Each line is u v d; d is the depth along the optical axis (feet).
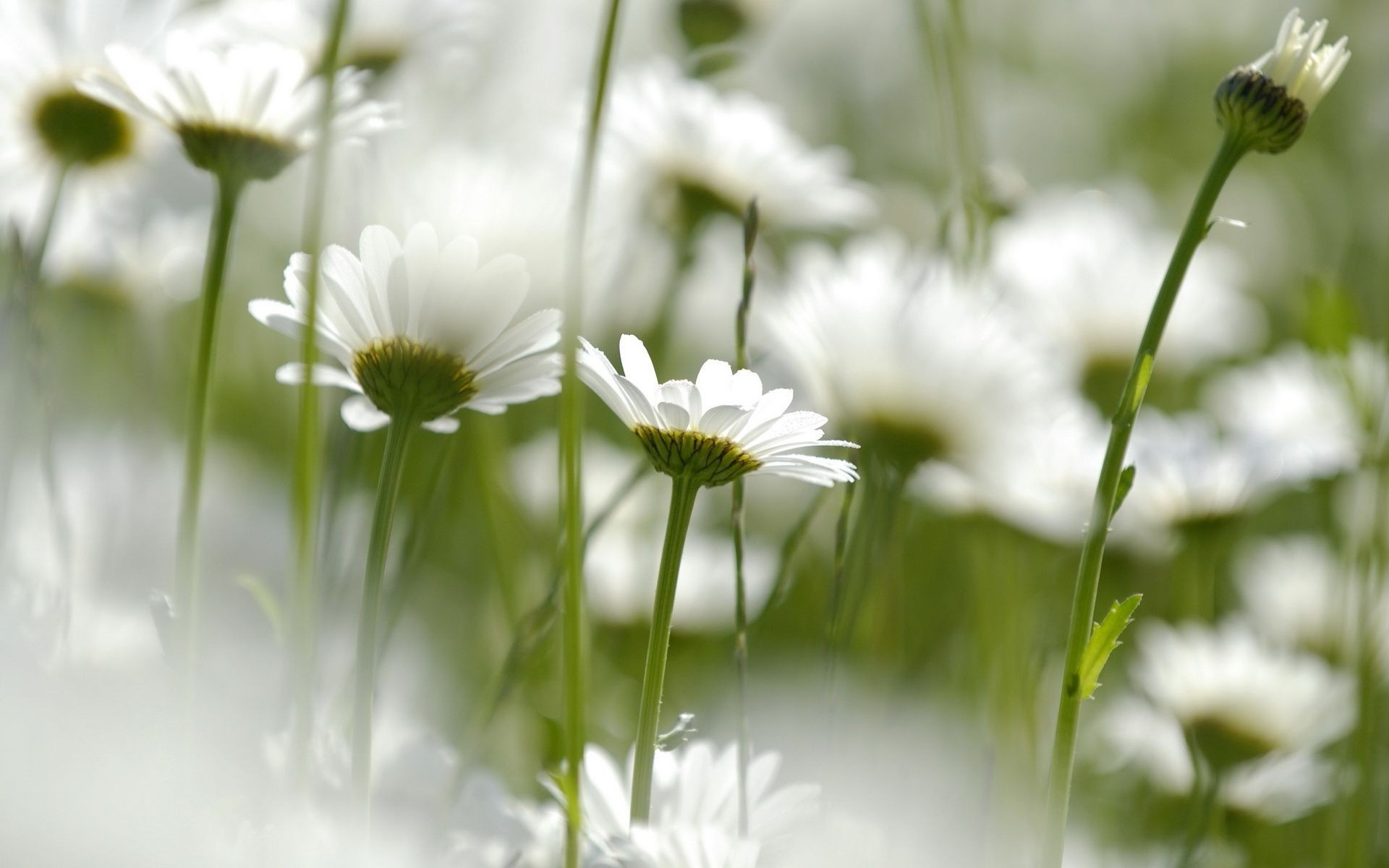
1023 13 10.23
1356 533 4.40
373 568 3.46
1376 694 4.04
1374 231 8.83
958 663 4.60
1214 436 4.86
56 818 3.34
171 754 3.44
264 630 3.86
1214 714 3.98
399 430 3.48
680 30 5.51
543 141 4.83
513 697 3.96
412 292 3.48
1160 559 4.44
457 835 3.56
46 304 4.67
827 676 3.71
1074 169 9.84
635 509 4.65
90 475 4.00
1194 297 5.76
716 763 3.61
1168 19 10.52
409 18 4.06
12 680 3.43
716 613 4.34
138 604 3.80
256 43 3.80
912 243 5.96
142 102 3.59
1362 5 10.01
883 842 3.74
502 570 4.08
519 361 3.50
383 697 3.90
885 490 3.94
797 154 4.78
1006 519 4.05
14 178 3.96
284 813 3.45
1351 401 4.11
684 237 4.70
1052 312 5.12
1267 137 3.51
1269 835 4.13
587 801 3.56
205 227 5.03
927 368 3.91
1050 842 3.50
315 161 3.47
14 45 3.93
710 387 3.53
